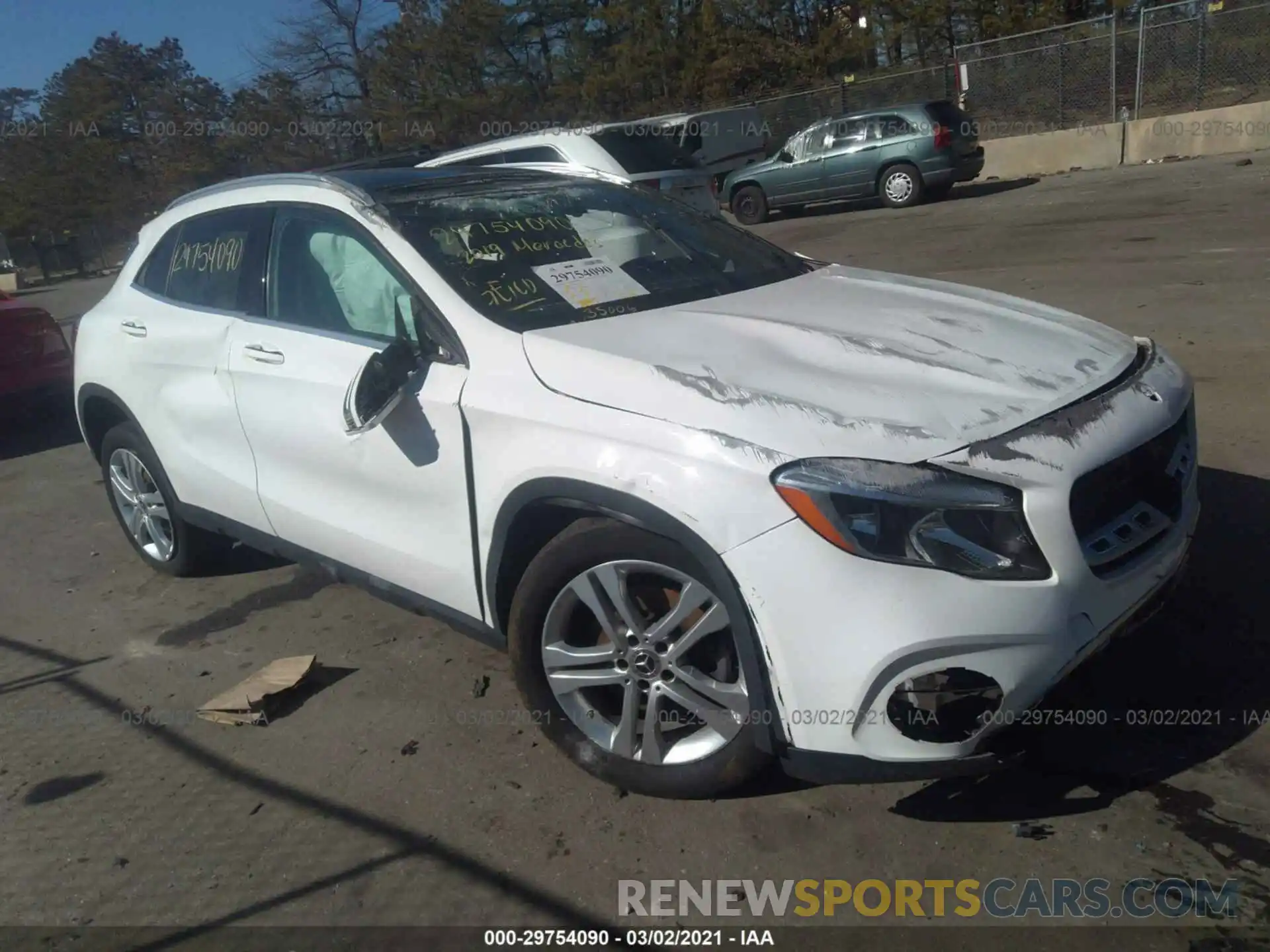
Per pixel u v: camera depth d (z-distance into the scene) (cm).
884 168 1831
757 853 289
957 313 351
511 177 429
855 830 293
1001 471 257
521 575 327
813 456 260
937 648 250
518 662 321
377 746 357
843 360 301
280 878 298
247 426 405
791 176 1930
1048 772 307
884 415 270
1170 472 296
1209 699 329
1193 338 711
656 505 273
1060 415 279
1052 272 1008
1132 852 274
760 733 274
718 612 279
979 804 298
